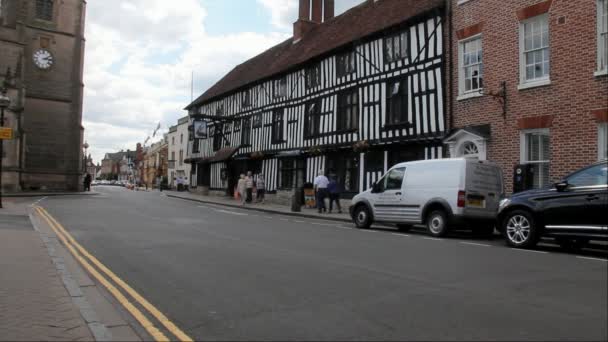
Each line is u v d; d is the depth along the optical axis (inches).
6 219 521.0
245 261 304.2
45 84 1459.2
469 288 230.2
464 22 621.9
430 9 664.4
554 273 266.1
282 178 1033.5
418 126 685.9
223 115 1346.0
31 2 1443.2
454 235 481.4
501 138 561.9
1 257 295.1
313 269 278.2
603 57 470.3
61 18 1488.7
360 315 187.8
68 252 333.7
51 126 1464.1
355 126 816.9
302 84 971.3
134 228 482.9
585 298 210.7
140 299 213.8
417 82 692.1
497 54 573.9
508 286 233.9
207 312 194.4
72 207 756.0
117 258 314.0
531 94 531.2
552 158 506.6
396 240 418.9
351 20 959.0
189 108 1594.5
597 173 341.1
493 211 468.1
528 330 168.2
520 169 515.5
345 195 818.2
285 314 190.2
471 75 615.5
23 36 1364.4
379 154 758.5
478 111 594.9
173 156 2358.5
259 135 1133.7
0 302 196.4
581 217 340.8
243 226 529.3
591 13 479.2
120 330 168.2
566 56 498.9
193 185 1571.1
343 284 240.1
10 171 1259.2
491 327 171.8
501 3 571.5
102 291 227.8
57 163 1471.5
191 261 303.7
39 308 189.5
